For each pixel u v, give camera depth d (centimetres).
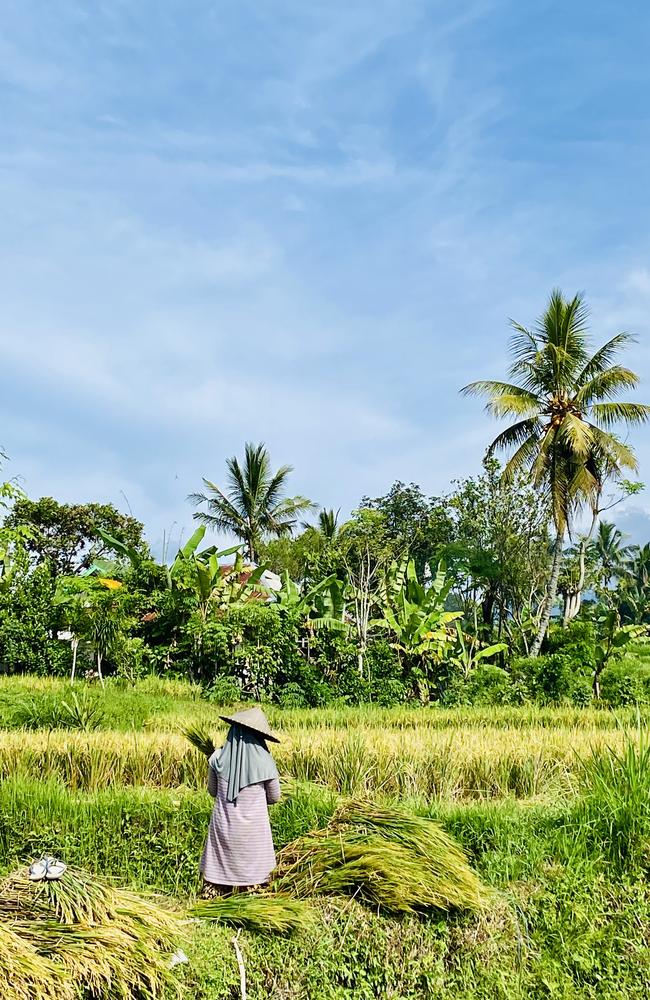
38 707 1363
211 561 2159
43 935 401
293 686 2041
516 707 2047
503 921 532
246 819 575
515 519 2933
